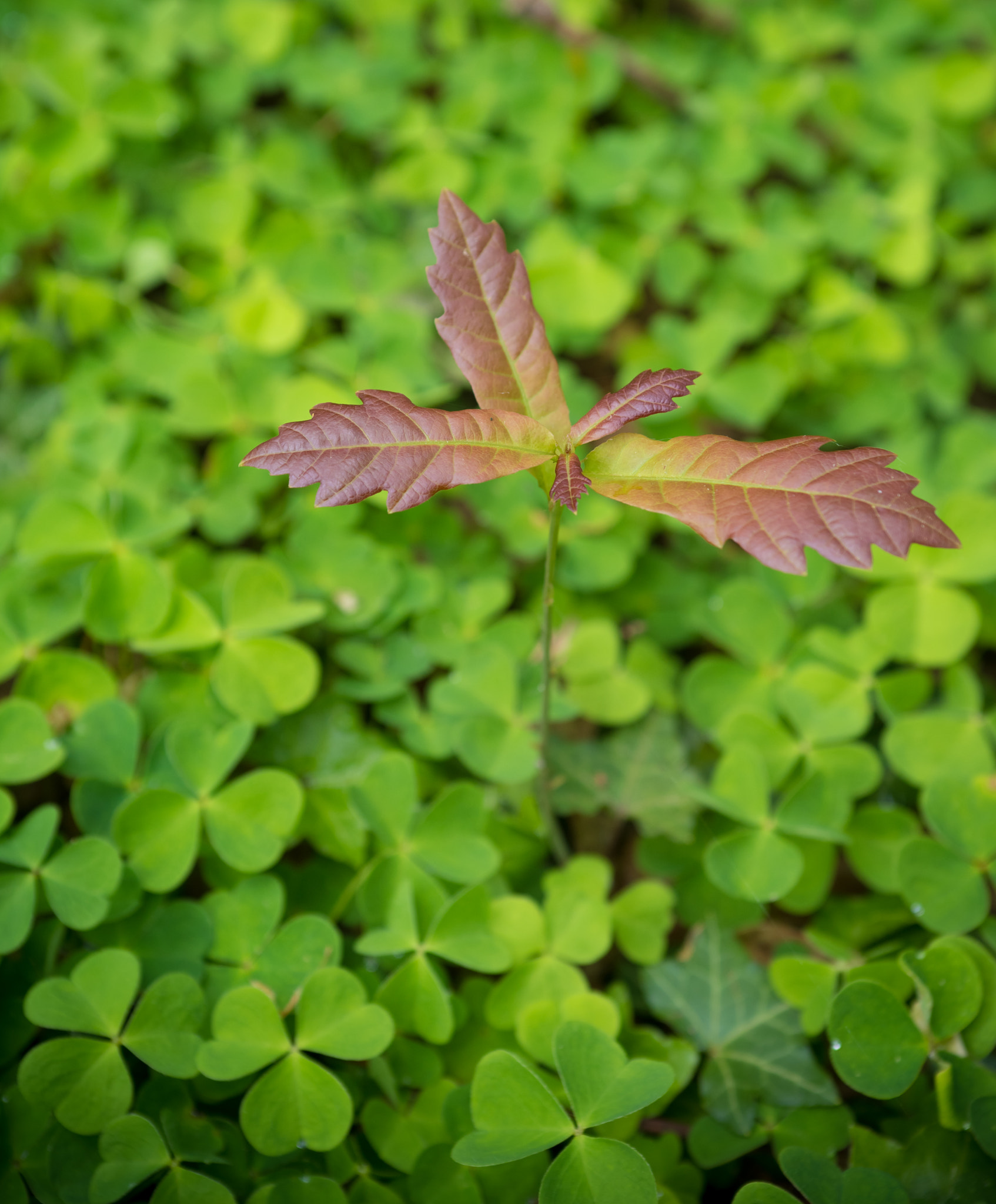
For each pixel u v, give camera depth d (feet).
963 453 1.41
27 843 1.12
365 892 1.14
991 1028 1.08
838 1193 1.01
